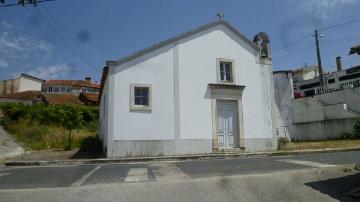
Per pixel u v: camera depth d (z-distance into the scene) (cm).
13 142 2181
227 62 1966
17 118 2770
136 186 794
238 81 1966
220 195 720
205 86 1884
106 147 1702
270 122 1995
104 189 767
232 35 2008
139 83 1756
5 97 4459
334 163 1126
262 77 2034
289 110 3219
